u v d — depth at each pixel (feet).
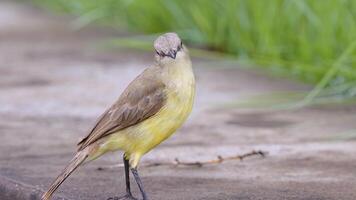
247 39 52.54
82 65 55.26
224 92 46.01
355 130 36.94
